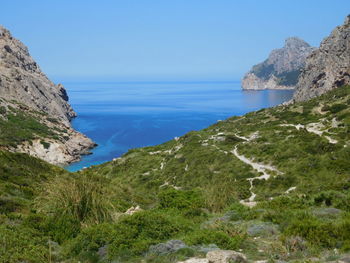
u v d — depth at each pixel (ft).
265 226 52.85
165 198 81.82
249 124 341.00
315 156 194.90
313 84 453.58
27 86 608.60
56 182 59.47
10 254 40.55
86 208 53.01
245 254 41.86
